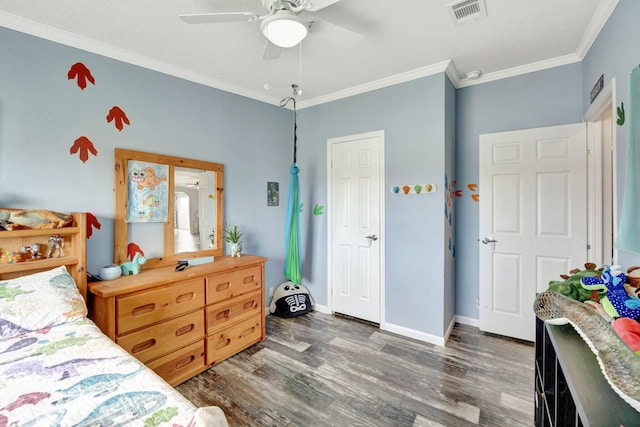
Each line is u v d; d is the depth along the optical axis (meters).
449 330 2.87
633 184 1.26
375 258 3.10
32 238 1.89
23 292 1.56
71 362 1.19
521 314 2.74
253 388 2.06
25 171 1.90
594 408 0.70
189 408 0.93
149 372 1.14
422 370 2.27
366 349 2.60
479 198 2.93
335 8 1.83
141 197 2.39
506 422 1.72
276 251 3.56
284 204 3.64
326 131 3.44
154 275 2.14
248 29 2.04
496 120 2.86
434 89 2.67
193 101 2.75
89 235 2.14
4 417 0.88
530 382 2.11
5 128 1.83
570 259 2.54
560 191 2.57
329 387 2.07
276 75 2.82
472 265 3.03
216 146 2.93
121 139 2.30
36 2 1.73
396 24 2.01
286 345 2.68
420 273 2.79
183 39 2.16
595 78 2.12
